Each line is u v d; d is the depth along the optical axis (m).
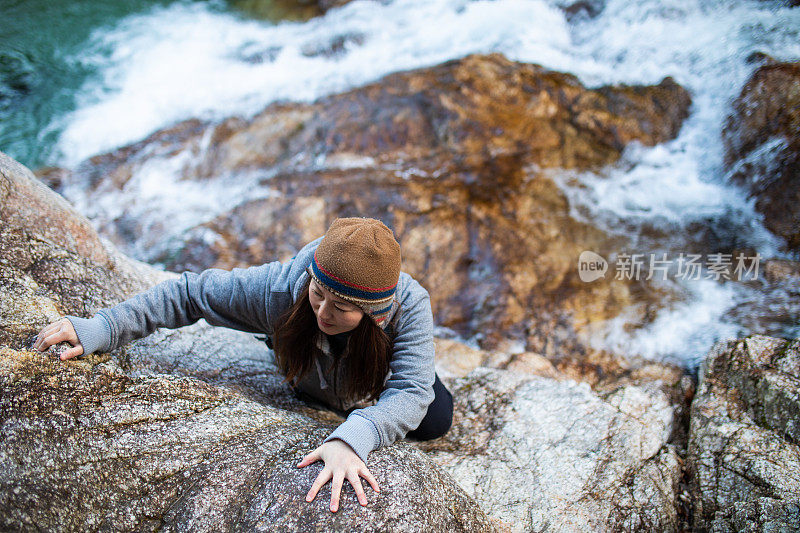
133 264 2.69
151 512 1.59
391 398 1.89
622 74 4.65
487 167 4.13
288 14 6.88
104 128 4.89
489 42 5.23
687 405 2.77
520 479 2.24
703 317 3.26
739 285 3.40
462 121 4.36
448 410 2.28
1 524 1.45
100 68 5.73
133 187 4.30
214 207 4.14
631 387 2.83
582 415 2.53
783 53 4.29
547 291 3.48
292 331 1.93
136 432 1.69
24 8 6.45
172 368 2.22
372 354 1.87
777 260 3.49
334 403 2.35
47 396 1.66
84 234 2.39
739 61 4.32
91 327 1.84
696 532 2.25
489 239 3.72
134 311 1.93
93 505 1.55
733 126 4.05
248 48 6.05
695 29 4.80
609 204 3.94
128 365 2.04
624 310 3.35
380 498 1.63
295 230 3.84
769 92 4.00
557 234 3.76
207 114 4.91
